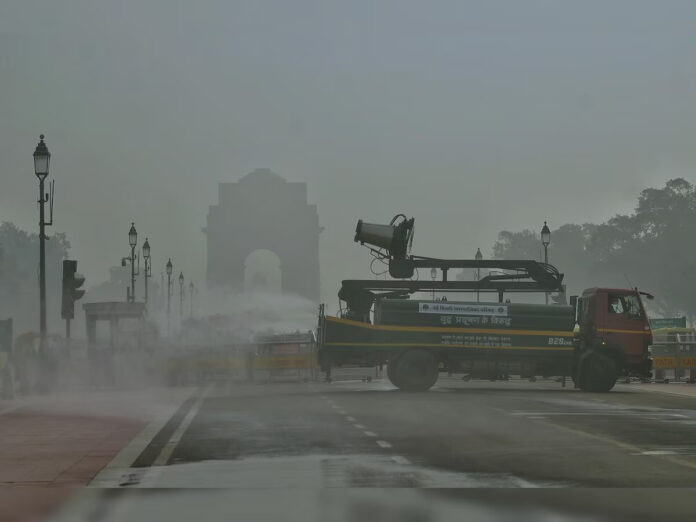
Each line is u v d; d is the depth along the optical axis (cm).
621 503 1520
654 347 5881
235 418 3097
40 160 4491
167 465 1984
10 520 1411
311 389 4903
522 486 1689
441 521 1384
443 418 3089
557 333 4728
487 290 5303
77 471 1898
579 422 2941
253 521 1400
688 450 2209
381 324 4681
